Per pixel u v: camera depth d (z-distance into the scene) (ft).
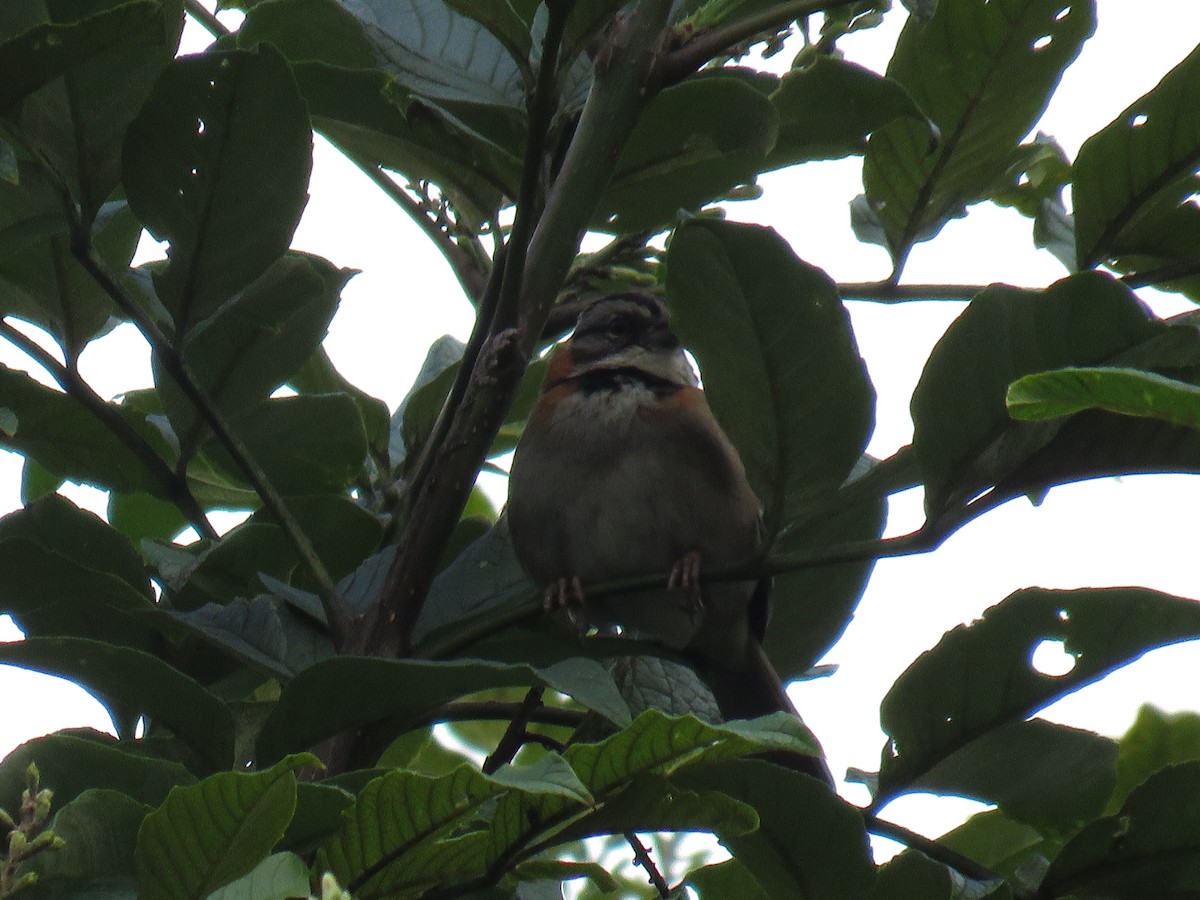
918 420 16.07
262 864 11.59
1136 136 20.86
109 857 12.94
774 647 23.70
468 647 18.19
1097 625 17.40
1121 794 21.75
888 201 22.13
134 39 16.06
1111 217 21.50
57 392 20.51
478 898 14.97
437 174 22.84
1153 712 21.94
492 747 27.63
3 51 15.85
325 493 22.31
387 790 12.87
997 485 16.11
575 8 17.54
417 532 17.94
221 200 17.61
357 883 13.53
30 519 19.88
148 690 16.15
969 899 16.02
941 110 21.72
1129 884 16.89
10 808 14.14
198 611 18.63
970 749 18.37
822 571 23.17
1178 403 10.69
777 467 17.17
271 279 19.48
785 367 16.72
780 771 15.01
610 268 23.45
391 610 17.81
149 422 22.09
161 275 17.94
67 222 18.61
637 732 12.79
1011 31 21.18
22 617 19.47
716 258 16.20
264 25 22.71
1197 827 16.51
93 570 18.94
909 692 17.88
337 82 21.43
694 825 13.64
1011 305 15.72
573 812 13.44
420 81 20.44
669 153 20.48
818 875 15.57
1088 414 15.64
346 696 15.44
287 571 20.65
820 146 22.68
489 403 17.94
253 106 17.17
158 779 14.55
